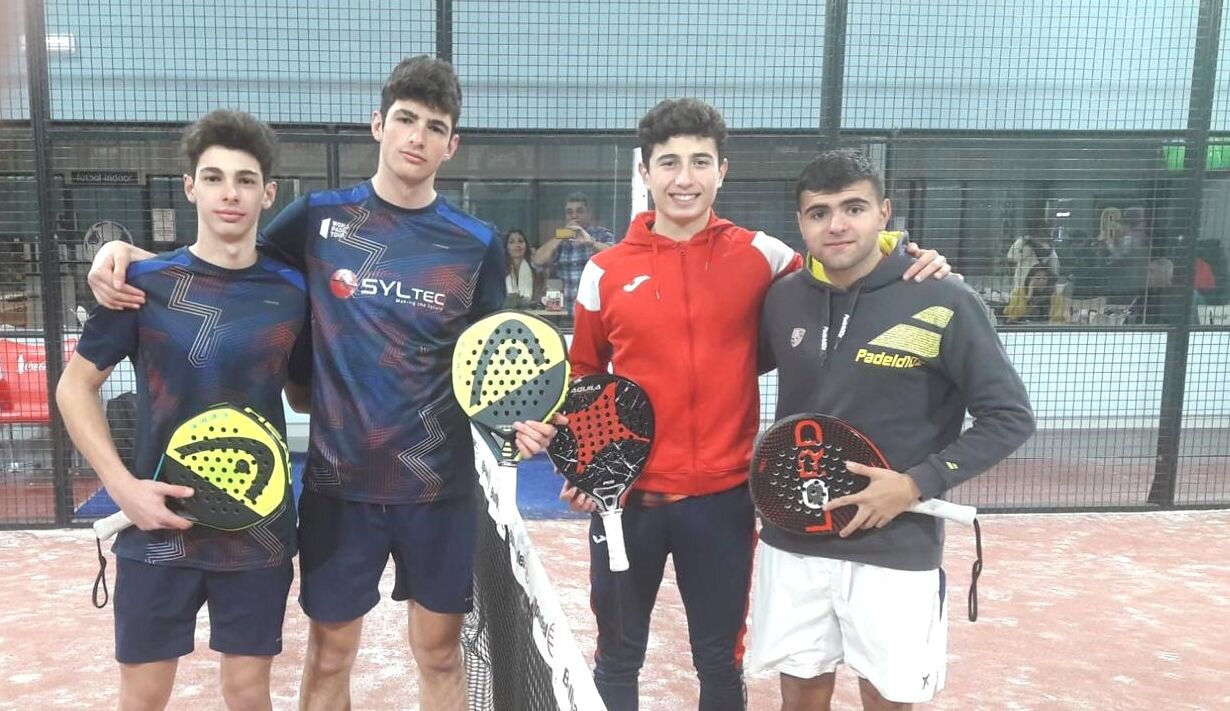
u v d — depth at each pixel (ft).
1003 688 8.91
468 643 7.77
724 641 6.82
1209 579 12.12
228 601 5.98
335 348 6.27
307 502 6.49
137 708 6.06
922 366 6.01
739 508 6.72
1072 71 16.56
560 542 13.19
